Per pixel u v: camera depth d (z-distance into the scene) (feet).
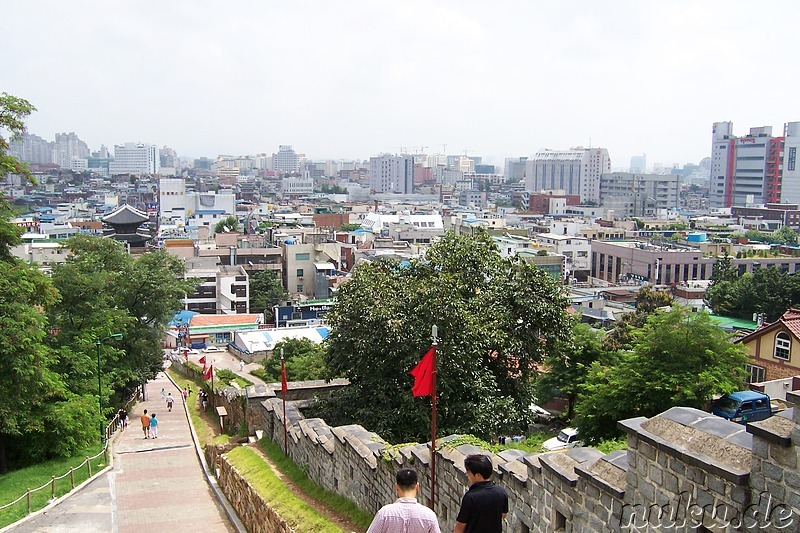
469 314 83.92
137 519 82.99
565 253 465.88
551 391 140.67
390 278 90.99
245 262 453.99
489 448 50.75
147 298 170.40
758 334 150.82
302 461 78.89
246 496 78.84
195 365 236.63
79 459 108.78
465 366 81.87
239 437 104.78
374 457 60.85
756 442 27.84
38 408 108.78
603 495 36.09
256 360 271.28
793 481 26.40
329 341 89.71
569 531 38.81
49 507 86.28
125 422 142.41
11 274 103.40
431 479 48.93
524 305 94.38
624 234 559.79
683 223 624.18
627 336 175.83
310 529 61.52
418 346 79.00
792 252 439.63
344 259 465.88
